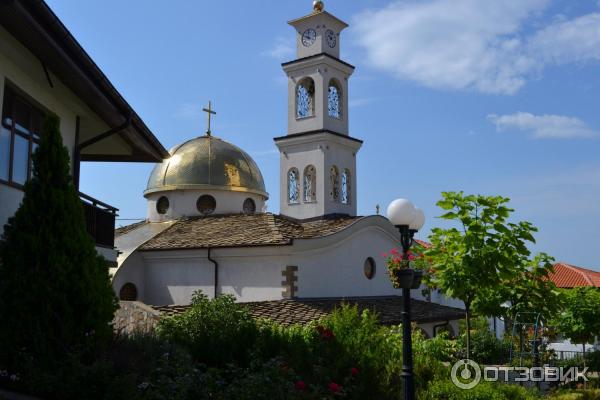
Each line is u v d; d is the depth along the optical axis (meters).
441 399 12.67
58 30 9.66
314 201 28.52
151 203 32.47
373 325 14.87
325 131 28.23
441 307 29.12
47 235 9.36
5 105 11.45
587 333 20.59
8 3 8.40
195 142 33.19
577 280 41.88
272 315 20.70
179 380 9.40
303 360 12.34
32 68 11.66
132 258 26.73
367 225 26.69
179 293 25.84
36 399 8.26
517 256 14.66
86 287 9.54
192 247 25.19
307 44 29.69
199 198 31.50
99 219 14.90
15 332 8.87
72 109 14.31
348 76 30.53
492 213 14.08
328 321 14.95
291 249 23.12
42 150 9.82
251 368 11.38
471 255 14.02
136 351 10.23
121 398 8.45
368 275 26.94
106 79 11.85
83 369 8.61
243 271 24.27
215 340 12.64
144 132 15.50
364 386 12.34
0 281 9.05
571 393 15.81
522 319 17.31
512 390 13.33
